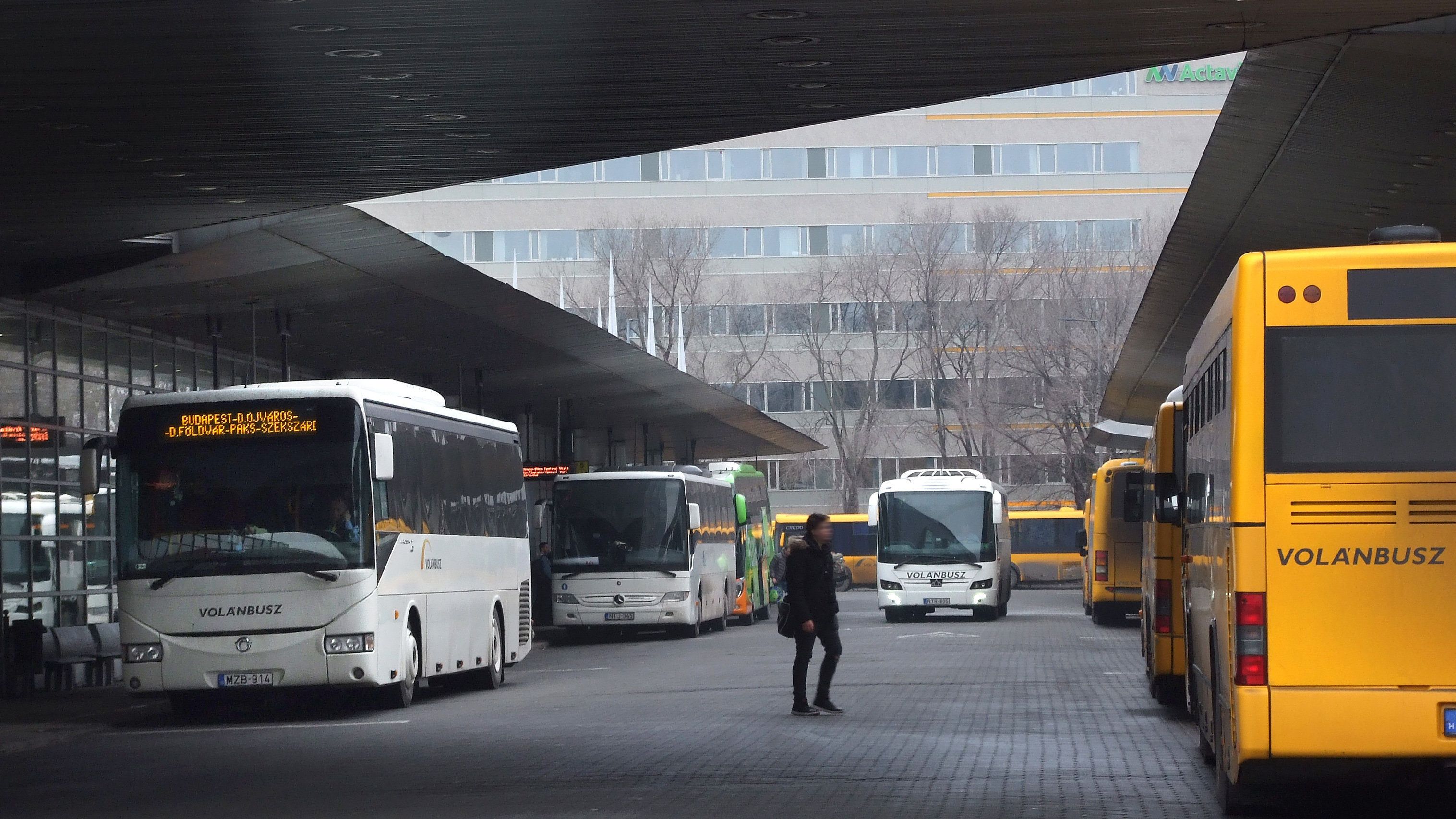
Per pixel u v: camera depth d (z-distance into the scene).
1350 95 18.95
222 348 32.59
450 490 24.03
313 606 20.17
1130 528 41.09
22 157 17.31
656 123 17.28
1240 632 9.98
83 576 26.94
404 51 14.19
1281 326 10.21
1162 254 29.84
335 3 12.73
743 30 13.93
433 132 17.27
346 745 17.20
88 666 26.70
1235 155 22.39
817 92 16.19
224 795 13.49
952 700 20.94
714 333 98.62
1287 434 10.11
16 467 24.84
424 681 27.64
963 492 45.97
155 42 13.55
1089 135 105.56
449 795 13.00
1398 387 10.09
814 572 19.36
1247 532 10.04
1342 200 24.52
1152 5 13.48
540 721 19.28
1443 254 10.15
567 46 14.25
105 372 27.84
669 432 62.12
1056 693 21.92
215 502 20.48
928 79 15.84
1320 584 9.95
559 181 106.19
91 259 23.14
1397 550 9.94
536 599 44.53
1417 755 9.74
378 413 21.22
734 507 47.28
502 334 34.06
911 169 105.50
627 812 11.83
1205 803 11.96
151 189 19.09
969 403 85.94
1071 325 78.12
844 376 98.62
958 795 12.48
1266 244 28.27
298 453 20.53
